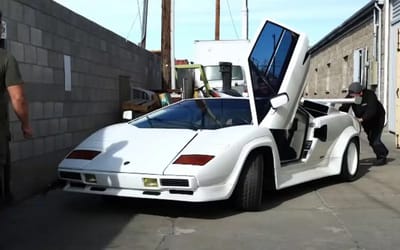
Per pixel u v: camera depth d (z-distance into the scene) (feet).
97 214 20.26
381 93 57.11
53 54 29.19
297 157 24.71
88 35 35.37
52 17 29.04
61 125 30.30
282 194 24.26
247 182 20.18
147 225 18.74
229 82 54.60
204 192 18.29
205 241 16.84
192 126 22.06
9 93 15.11
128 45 46.52
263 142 20.63
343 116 28.02
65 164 20.06
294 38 23.88
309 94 118.01
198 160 18.44
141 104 41.83
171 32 58.70
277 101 22.15
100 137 21.62
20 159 24.70
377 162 33.40
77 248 16.10
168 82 58.65
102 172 19.04
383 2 55.93
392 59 52.85
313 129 25.35
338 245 16.39
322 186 26.32
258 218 19.70
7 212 20.49
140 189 18.69
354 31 72.84
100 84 38.09
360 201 22.70
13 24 24.27
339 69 84.53
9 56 15.03
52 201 22.35
